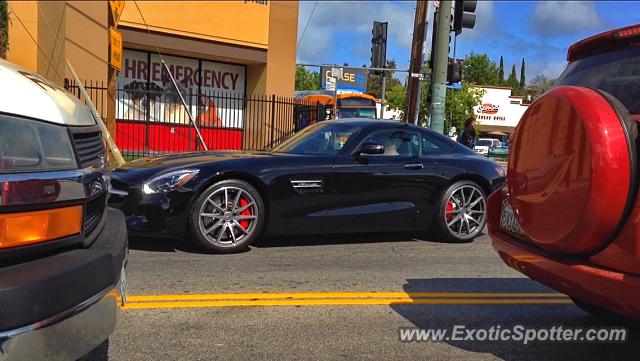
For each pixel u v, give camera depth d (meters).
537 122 3.25
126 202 5.52
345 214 6.18
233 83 17.50
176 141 16.50
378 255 6.08
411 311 4.30
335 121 6.99
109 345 3.51
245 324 3.93
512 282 5.14
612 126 2.76
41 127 2.35
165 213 5.51
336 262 5.71
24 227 2.19
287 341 3.66
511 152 3.53
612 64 3.27
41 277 2.12
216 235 5.78
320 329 3.88
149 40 14.95
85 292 2.30
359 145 6.37
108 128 11.05
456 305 4.46
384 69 18.22
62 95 2.73
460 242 6.87
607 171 2.72
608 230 2.77
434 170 6.64
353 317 4.13
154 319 3.97
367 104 25.30
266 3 16.72
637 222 2.68
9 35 13.59
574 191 2.88
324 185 6.07
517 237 3.65
